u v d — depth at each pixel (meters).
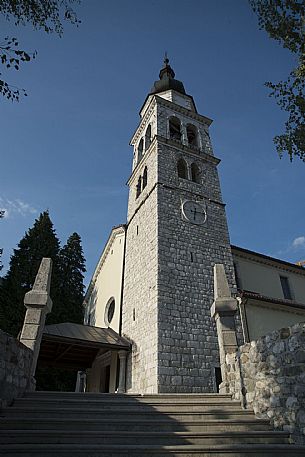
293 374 6.63
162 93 27.16
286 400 6.70
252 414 7.58
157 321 14.95
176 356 14.34
